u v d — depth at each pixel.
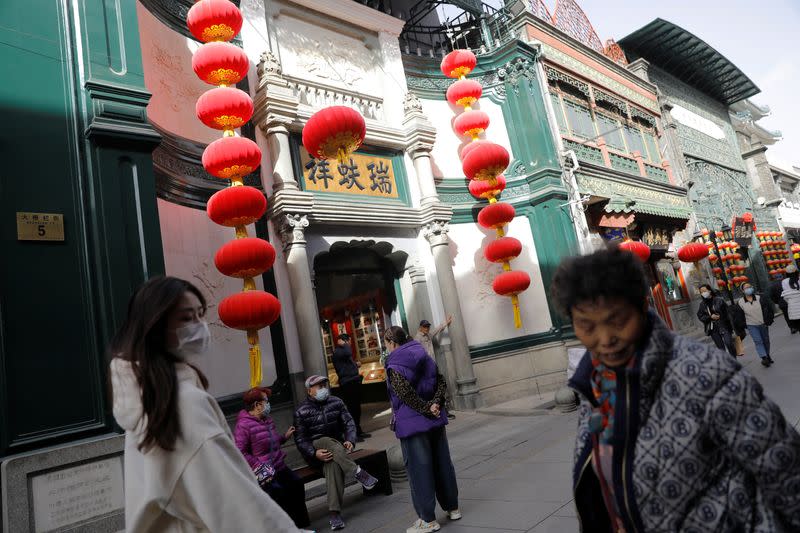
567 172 12.56
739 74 23.16
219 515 1.24
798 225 29.19
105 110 4.97
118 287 4.68
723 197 21.92
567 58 14.48
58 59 4.92
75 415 4.26
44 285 4.34
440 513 4.32
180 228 7.01
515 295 10.35
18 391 4.03
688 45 20.25
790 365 8.46
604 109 15.73
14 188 4.38
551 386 11.04
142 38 6.97
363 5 10.44
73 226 4.62
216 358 6.94
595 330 1.16
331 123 6.53
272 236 8.21
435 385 4.02
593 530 1.37
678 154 18.78
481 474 5.35
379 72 10.60
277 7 9.28
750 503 1.04
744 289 9.07
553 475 4.80
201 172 7.62
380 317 10.34
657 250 16.33
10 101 4.52
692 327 17.02
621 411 1.17
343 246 9.39
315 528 4.55
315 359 7.72
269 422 4.69
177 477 1.26
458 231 11.29
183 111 7.65
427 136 10.34
